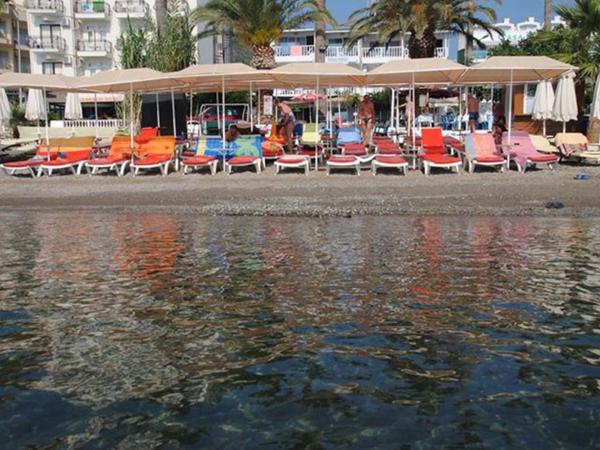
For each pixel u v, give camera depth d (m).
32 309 6.78
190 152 21.06
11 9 65.00
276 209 13.43
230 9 31.17
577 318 6.27
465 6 31.83
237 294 7.23
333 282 7.64
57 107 47.78
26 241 10.51
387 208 13.33
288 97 43.97
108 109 49.22
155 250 9.65
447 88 29.53
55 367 5.27
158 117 25.89
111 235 10.98
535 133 27.55
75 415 4.46
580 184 15.65
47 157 20.50
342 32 62.94
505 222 11.77
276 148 20.95
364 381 4.93
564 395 4.65
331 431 4.19
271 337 5.88
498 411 4.42
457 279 7.71
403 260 8.72
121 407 4.57
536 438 4.07
